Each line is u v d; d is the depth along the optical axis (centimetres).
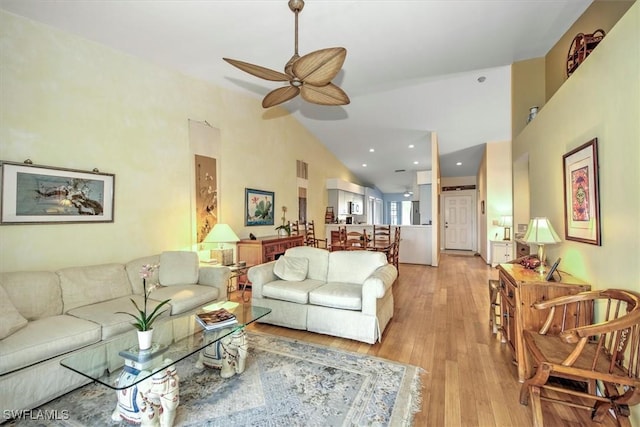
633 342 147
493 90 480
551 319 198
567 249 248
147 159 352
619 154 174
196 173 413
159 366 170
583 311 204
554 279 225
